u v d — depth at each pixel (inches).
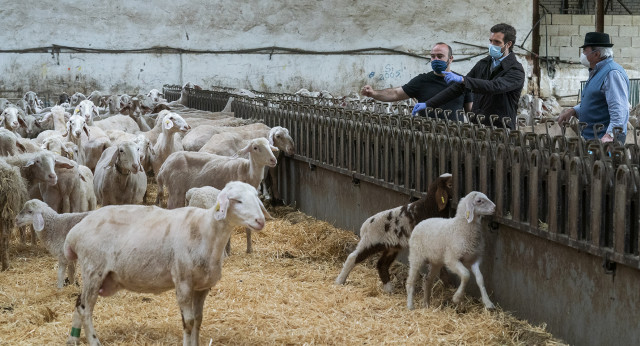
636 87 1035.3
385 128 367.2
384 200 376.2
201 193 339.0
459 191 301.9
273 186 519.8
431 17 1334.9
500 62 345.4
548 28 1334.9
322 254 377.7
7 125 641.6
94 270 225.8
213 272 219.8
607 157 233.5
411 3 1331.2
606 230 228.2
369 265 346.9
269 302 291.1
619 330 221.6
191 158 411.2
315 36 1323.8
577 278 240.2
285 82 1325.0
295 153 509.0
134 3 1267.2
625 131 294.0
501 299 282.7
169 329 257.6
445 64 397.4
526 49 1336.1
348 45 1330.0
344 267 315.6
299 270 343.0
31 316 272.2
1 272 338.3
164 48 1284.4
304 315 275.3
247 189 214.1
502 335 251.9
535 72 1336.1
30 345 242.7
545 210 261.9
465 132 304.7
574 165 234.7
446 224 268.5
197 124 609.0
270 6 1306.6
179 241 219.0
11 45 1231.5
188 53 1293.1
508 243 277.1
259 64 1314.0
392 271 331.3
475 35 1346.0
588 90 304.7
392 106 411.5
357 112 405.4
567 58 1337.4
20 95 1240.2
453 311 273.7
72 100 1080.2
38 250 381.7
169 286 225.3
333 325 263.4
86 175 405.4
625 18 1307.8
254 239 405.7
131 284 225.3
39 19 1235.9
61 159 372.8
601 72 299.3
